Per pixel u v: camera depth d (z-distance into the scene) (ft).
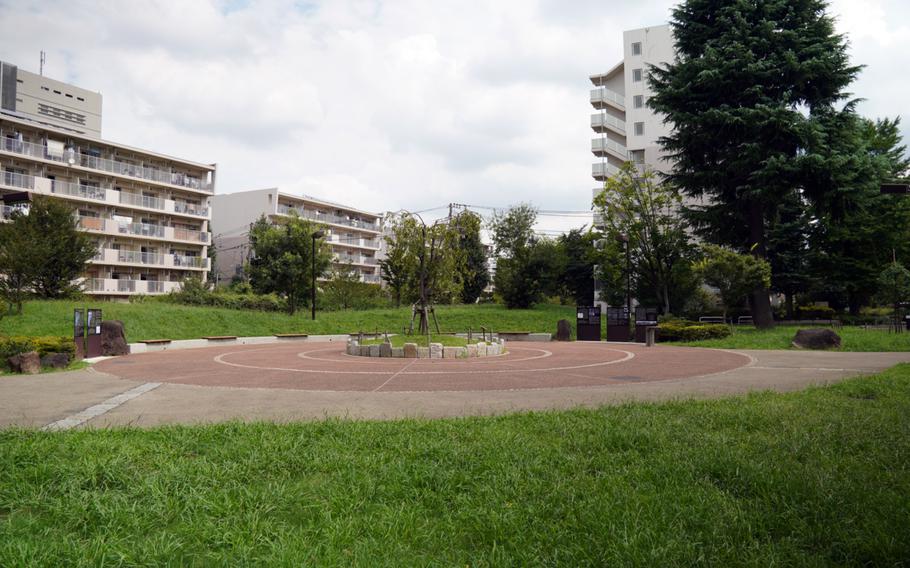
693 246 108.78
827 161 84.58
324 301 143.23
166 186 161.48
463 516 12.48
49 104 160.56
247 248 207.82
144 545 10.94
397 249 81.82
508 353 65.21
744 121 89.04
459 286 86.69
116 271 150.30
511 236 157.38
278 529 11.65
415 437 19.56
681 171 106.93
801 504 12.87
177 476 14.78
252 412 27.04
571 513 12.45
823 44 90.38
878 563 10.22
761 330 91.35
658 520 12.00
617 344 85.05
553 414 23.85
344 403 29.68
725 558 10.41
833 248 128.57
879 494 13.32
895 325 86.94
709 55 93.40
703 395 30.81
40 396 32.83
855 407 24.41
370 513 12.83
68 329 75.77
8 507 13.17
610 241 114.21
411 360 56.13
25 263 79.41
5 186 128.47
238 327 98.27
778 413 22.98
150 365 52.21
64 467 15.26
